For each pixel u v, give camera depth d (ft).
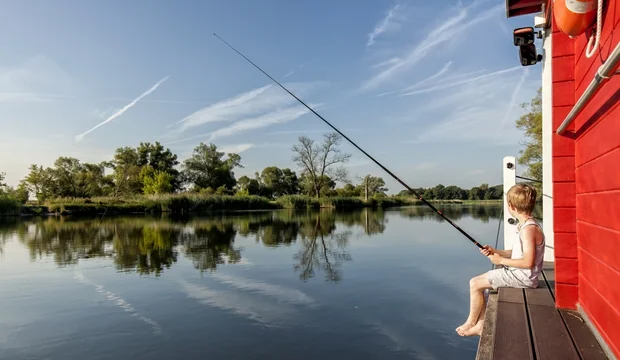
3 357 12.59
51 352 12.91
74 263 28.17
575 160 8.32
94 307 17.54
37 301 18.51
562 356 6.17
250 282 21.95
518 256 9.50
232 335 14.16
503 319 7.93
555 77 8.46
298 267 26.11
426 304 17.63
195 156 166.71
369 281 21.97
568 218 8.46
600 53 6.10
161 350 12.94
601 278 6.45
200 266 26.71
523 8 13.99
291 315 16.25
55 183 111.86
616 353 5.71
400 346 13.14
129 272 24.89
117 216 83.41
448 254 31.01
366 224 61.36
